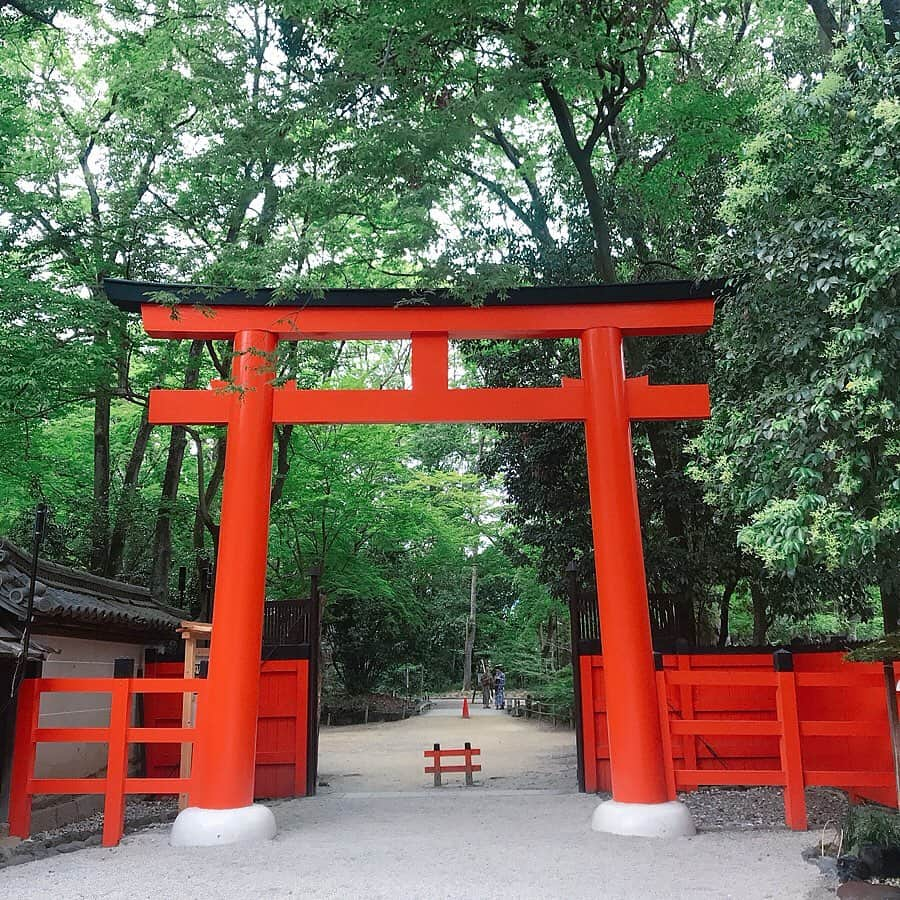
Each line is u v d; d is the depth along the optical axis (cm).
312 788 931
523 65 832
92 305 1125
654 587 1102
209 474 1850
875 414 589
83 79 1461
